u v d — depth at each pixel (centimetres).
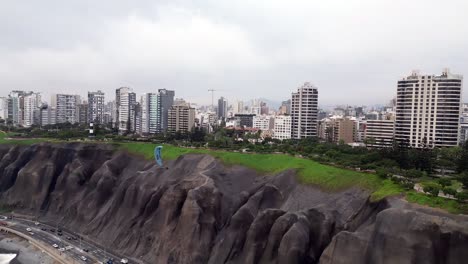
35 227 14925
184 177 13525
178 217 11831
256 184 11969
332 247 8200
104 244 12862
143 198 13325
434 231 7031
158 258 11156
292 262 8594
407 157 11400
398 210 7606
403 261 7088
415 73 17438
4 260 12188
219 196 11675
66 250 12456
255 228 9800
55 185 17062
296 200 10506
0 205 16900
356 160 11862
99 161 17288
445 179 9006
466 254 6706
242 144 17262
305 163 11850
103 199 15038
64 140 19262
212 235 10888
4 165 18450
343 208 9494
